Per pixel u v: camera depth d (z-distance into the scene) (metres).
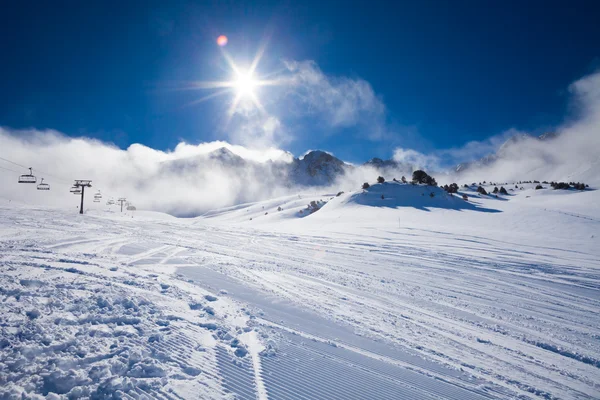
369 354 5.90
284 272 13.16
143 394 3.57
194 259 13.98
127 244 16.30
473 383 5.31
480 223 43.12
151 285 8.15
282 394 4.07
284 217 94.12
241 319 6.73
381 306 9.48
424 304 10.23
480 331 8.15
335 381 4.66
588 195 76.81
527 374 5.95
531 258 21.66
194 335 5.43
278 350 5.44
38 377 3.47
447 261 19.77
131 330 5.10
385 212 60.25
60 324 4.77
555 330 8.79
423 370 5.53
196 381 4.02
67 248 12.65
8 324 4.42
